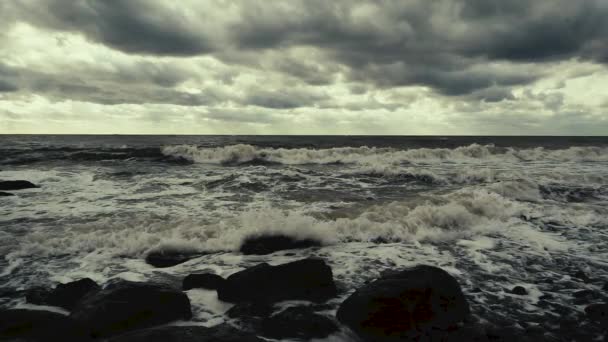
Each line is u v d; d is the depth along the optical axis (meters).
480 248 6.84
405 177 14.69
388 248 6.80
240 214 9.09
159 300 4.18
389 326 3.86
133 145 29.98
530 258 6.34
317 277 4.80
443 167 17.73
